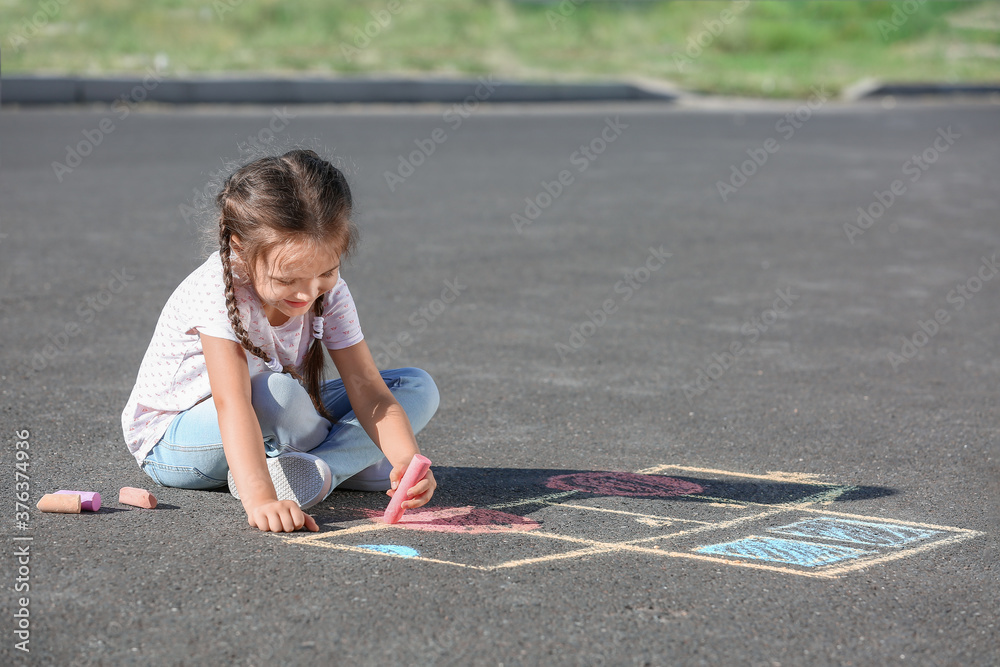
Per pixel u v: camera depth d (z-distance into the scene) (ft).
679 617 6.83
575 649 6.38
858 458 10.57
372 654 6.24
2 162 29.12
